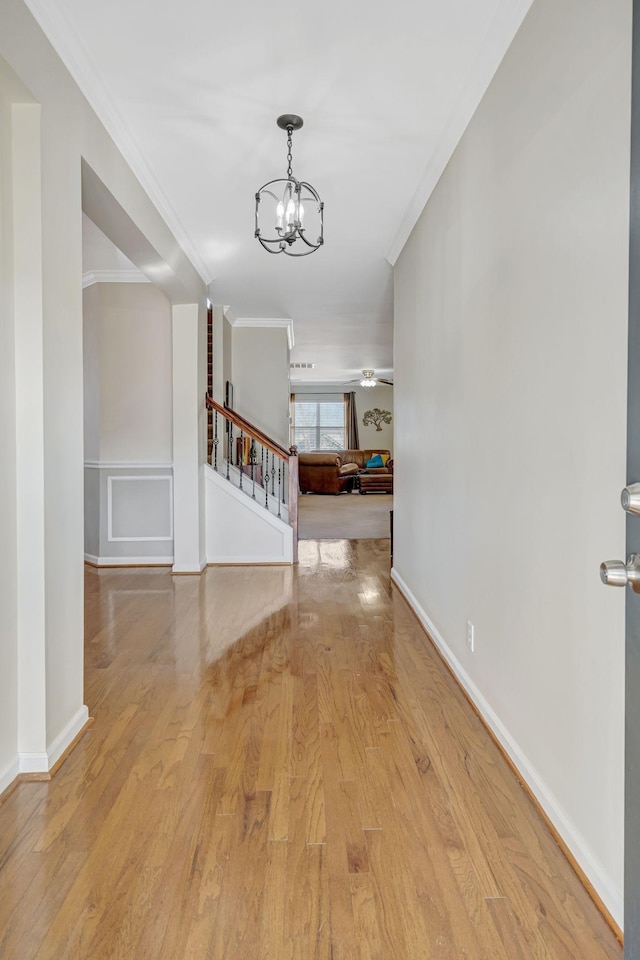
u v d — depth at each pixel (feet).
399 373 14.90
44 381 6.50
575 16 5.07
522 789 6.21
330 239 13.99
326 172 10.50
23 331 6.43
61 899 4.69
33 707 6.49
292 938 4.30
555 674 5.51
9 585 6.34
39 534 6.48
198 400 16.85
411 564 13.44
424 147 9.61
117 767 6.67
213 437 19.77
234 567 17.90
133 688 8.90
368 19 6.72
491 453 7.41
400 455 14.96
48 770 6.46
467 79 7.80
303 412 47.09
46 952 4.19
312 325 24.58
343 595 14.55
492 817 5.73
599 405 4.68
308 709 8.16
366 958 4.13
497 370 7.15
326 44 7.14
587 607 4.88
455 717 7.91
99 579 16.33
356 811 5.82
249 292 19.10
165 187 11.14
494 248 7.27
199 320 16.76
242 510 18.11
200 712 8.07
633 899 3.24
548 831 5.52
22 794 6.14
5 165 6.25
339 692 8.74
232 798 6.05
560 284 5.39
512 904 4.63
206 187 11.14
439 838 5.41
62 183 6.99
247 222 12.92
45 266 6.54
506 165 6.81
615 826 4.44
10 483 6.36
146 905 4.62
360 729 7.57
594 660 4.78
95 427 18.06
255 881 4.88
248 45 7.16
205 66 7.55
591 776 4.81
